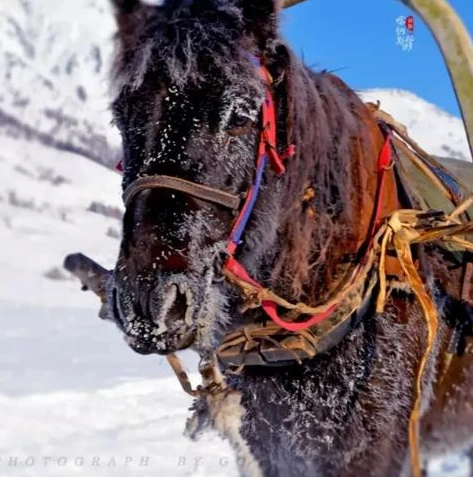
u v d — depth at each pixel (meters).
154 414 5.82
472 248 2.69
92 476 4.46
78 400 6.07
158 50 2.18
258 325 2.53
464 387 2.84
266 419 2.59
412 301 2.57
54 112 47.56
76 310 12.48
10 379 6.71
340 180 2.51
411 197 2.75
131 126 2.19
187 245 2.07
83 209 33.12
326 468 2.56
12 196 33.00
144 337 2.04
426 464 3.03
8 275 18.56
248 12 2.32
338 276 2.50
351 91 2.74
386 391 2.50
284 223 2.40
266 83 2.29
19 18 83.88
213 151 2.13
